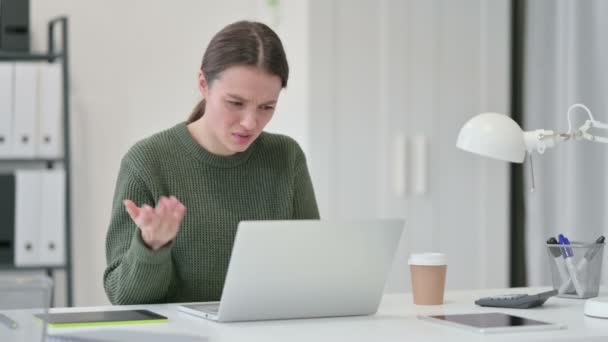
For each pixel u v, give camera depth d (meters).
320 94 3.61
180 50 4.05
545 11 3.64
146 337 1.49
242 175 2.20
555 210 3.59
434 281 1.96
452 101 3.80
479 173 3.86
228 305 1.64
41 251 3.66
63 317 1.68
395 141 3.72
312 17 3.60
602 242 2.07
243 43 1.94
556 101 3.57
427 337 1.51
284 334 1.54
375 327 1.62
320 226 1.66
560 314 1.81
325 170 3.62
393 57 3.71
